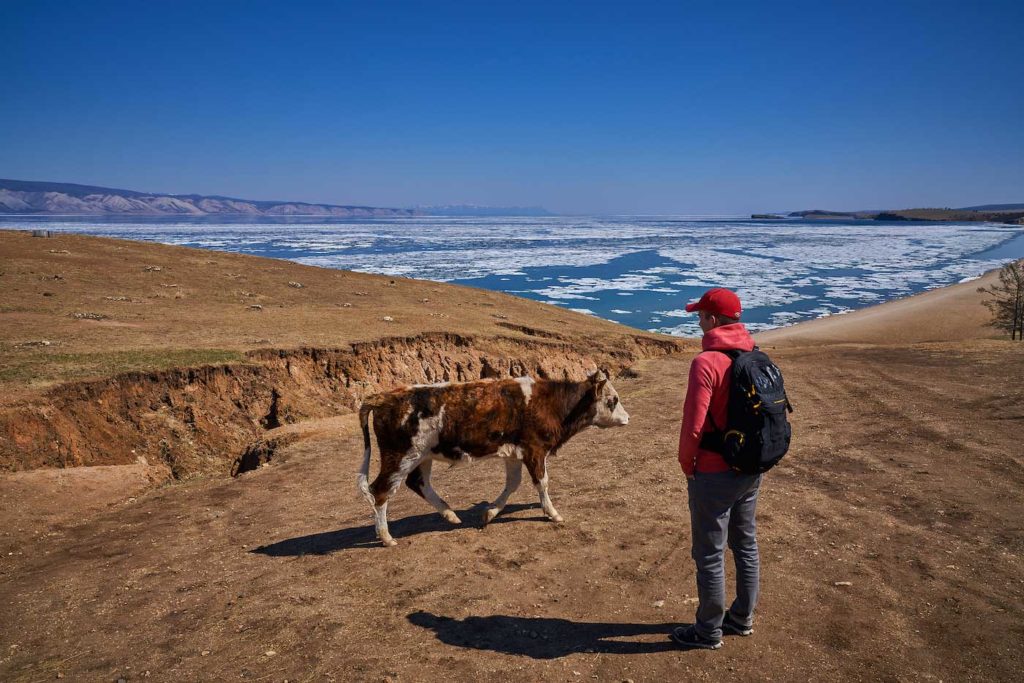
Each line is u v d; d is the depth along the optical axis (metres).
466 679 3.66
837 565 5.00
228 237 146.12
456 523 6.32
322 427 11.81
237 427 14.05
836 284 64.50
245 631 4.40
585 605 4.55
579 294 55.81
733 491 3.55
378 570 5.31
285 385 15.97
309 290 29.70
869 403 12.67
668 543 5.59
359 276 35.44
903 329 36.88
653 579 4.90
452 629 4.28
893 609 4.31
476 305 30.56
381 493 5.81
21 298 21.28
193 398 13.82
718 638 3.85
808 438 9.63
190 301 24.28
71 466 10.82
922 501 6.37
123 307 21.81
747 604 3.92
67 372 12.55
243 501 7.78
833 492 6.79
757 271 76.50
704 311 3.70
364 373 18.27
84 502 7.71
